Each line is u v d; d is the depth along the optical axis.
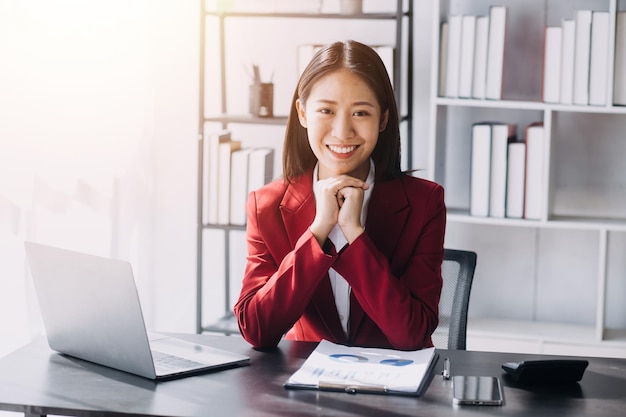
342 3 3.62
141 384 1.81
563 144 3.84
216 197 3.78
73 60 3.18
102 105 3.41
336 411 1.66
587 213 3.85
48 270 1.95
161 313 4.12
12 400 1.71
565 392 1.78
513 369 1.85
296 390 1.78
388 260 2.28
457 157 3.93
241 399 1.73
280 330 2.11
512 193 3.64
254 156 3.74
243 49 4.01
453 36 3.61
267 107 3.73
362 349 2.01
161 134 4.07
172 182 4.10
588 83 3.54
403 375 1.83
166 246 4.11
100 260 1.83
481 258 3.96
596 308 3.89
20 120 2.90
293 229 2.29
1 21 2.78
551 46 3.57
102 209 3.44
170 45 4.03
